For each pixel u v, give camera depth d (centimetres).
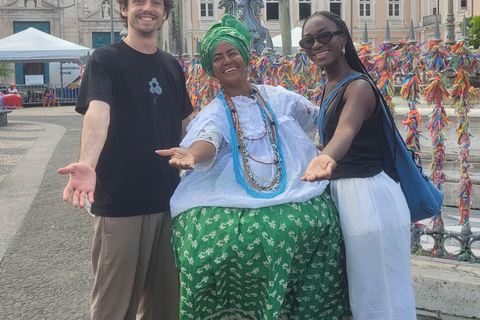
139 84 269
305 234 240
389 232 251
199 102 518
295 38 2139
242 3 735
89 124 245
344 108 247
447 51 367
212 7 4050
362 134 255
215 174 252
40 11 3894
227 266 239
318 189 250
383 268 250
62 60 2581
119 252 267
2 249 521
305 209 243
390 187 256
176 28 834
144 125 270
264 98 272
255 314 256
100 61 262
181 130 291
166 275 284
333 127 256
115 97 266
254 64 514
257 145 253
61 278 442
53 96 3078
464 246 339
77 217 633
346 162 257
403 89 343
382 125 260
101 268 269
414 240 354
